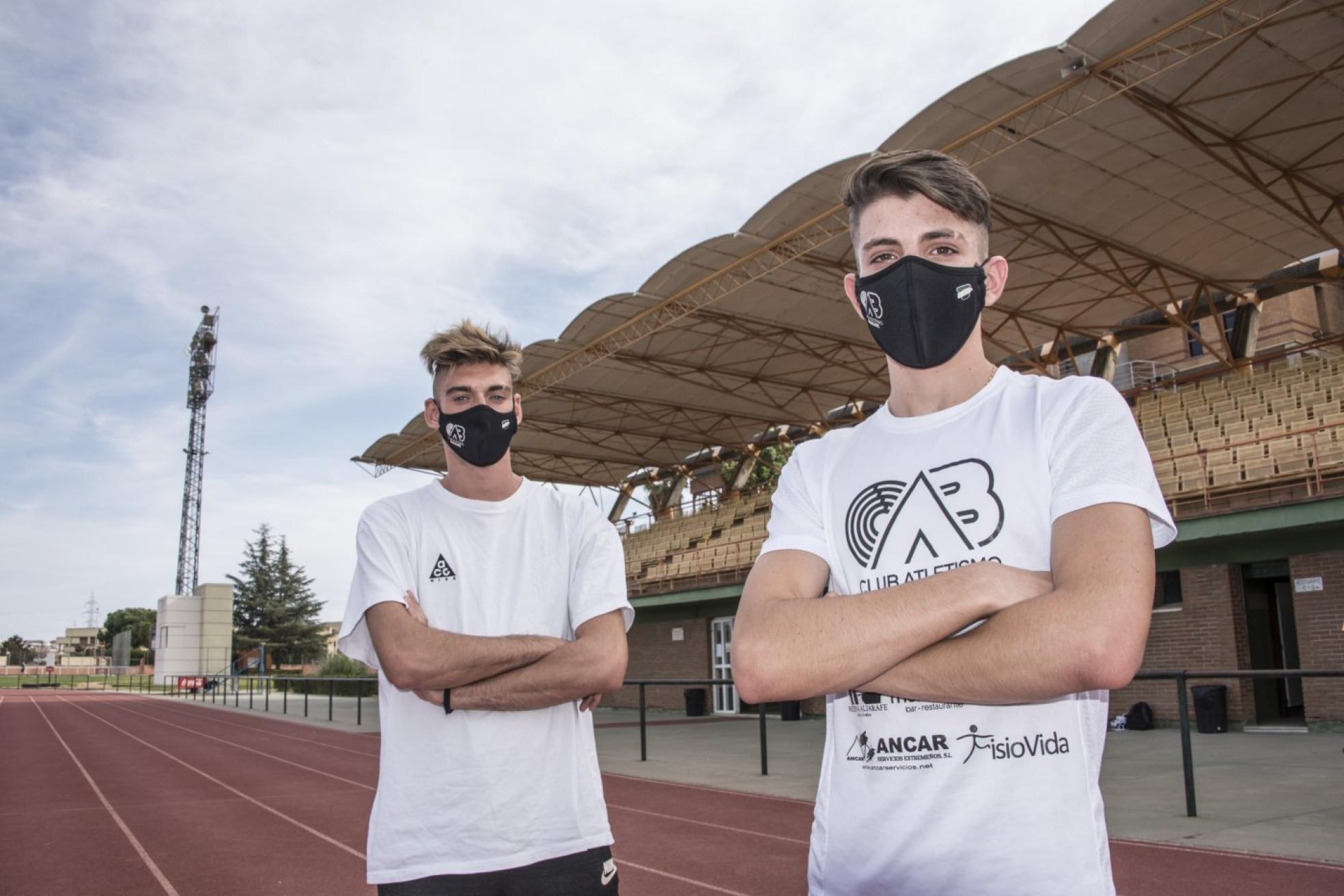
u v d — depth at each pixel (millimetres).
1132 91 13648
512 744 2930
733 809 9430
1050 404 1733
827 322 22234
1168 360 28609
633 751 15375
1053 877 1530
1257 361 21859
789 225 17312
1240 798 8672
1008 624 1494
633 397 27781
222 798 11289
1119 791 9273
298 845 8328
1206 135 15070
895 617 1548
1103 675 1434
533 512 3311
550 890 2881
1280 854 6383
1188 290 22297
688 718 23984
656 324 21562
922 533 1740
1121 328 25000
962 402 1830
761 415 30297
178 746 18828
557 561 3254
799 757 13719
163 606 66000
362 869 7316
